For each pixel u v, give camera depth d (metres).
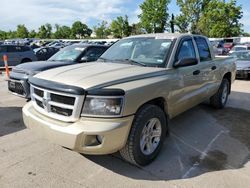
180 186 3.30
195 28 51.44
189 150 4.31
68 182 3.34
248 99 7.89
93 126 3.12
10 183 3.31
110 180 3.40
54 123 3.32
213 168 3.74
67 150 4.18
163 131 4.00
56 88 3.31
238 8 50.62
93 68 4.00
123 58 4.64
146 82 3.64
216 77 5.96
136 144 3.48
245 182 3.40
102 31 78.62
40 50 18.88
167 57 4.25
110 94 3.15
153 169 3.69
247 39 44.53
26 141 4.51
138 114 3.52
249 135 4.98
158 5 50.50
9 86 6.79
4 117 5.81
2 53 15.49
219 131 5.17
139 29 55.09
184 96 4.58
